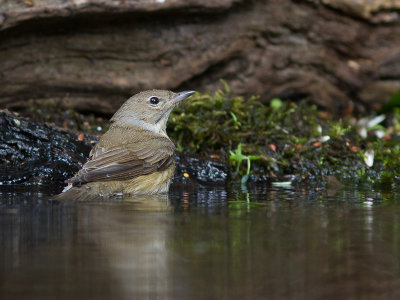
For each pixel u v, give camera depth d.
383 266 5.20
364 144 14.05
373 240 6.11
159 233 6.30
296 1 16.14
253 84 16.42
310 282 4.75
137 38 14.80
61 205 8.05
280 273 4.98
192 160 11.95
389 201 8.94
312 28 16.59
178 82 15.56
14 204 8.05
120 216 7.24
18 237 6.00
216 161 12.10
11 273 4.86
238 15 15.62
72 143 11.63
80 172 9.15
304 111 15.49
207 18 15.29
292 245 5.87
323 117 15.96
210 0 14.69
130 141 10.48
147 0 13.94
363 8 16.55
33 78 14.18
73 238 5.99
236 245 5.83
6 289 4.50
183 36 15.23
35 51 13.98
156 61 15.23
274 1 15.92
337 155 13.10
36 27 13.41
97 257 5.31
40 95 14.59
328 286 4.66
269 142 13.27
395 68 17.61
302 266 5.18
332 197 9.41
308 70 17.00
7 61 13.74
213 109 13.98
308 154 12.87
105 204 8.30
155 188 10.12
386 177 12.36
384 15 16.83
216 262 5.25
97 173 9.30
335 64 17.30
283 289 4.61
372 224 6.94
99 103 15.27
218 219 7.16
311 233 6.41
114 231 6.33
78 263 5.14
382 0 16.69
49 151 11.12
